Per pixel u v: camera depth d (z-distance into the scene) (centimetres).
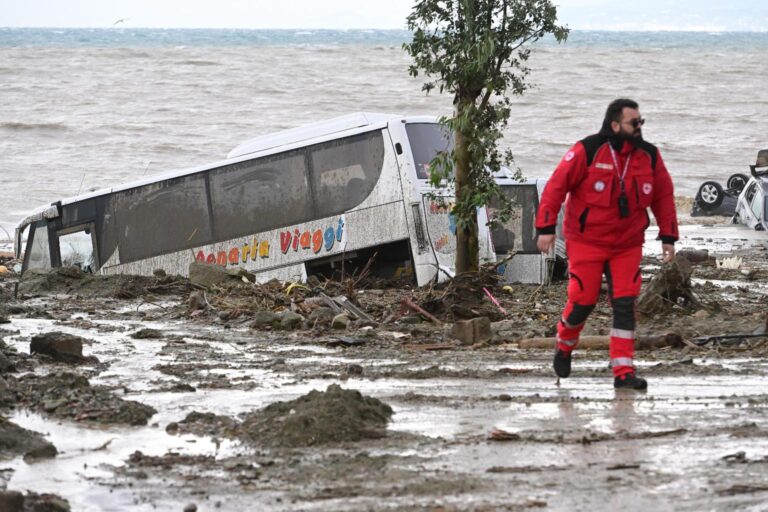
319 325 1711
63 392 1109
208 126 8225
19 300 2184
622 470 806
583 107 9800
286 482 799
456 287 1812
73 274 2397
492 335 1542
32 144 7294
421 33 1905
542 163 6862
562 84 11975
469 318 1773
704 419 973
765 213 4372
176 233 2778
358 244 2495
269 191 2631
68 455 891
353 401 974
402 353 1446
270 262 2628
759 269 2967
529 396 1099
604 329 1542
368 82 11588
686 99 10981
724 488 752
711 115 9625
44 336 1367
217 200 2714
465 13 1866
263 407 1052
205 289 2227
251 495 770
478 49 1839
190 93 10238
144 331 1638
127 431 976
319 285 2164
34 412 1050
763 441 886
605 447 875
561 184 1091
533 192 2639
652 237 4256
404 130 2450
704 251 3172
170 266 2784
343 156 2525
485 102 1917
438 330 1656
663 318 1711
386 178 2458
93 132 7731
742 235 4191
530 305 1923
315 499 755
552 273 2492
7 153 6944
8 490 750
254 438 931
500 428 952
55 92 10094
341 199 2530
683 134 8512
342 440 912
